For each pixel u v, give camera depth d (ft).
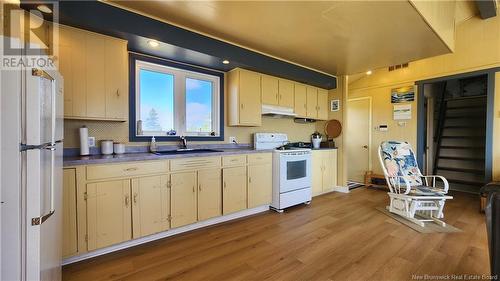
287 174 10.86
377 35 8.50
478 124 15.56
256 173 10.24
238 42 9.39
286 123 14.25
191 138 10.23
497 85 11.34
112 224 6.63
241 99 10.73
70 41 6.54
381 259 6.49
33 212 3.56
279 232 8.33
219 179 9.00
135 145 8.71
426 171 16.25
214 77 11.01
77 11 6.07
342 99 14.56
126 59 7.54
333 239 7.74
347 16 7.14
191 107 10.37
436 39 8.78
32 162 3.56
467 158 14.75
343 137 14.51
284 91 12.50
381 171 15.78
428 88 15.84
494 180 11.37
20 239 3.48
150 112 9.20
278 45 9.67
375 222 9.25
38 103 3.63
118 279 5.61
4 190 3.37
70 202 5.98
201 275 5.78
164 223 7.60
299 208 11.19
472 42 12.11
